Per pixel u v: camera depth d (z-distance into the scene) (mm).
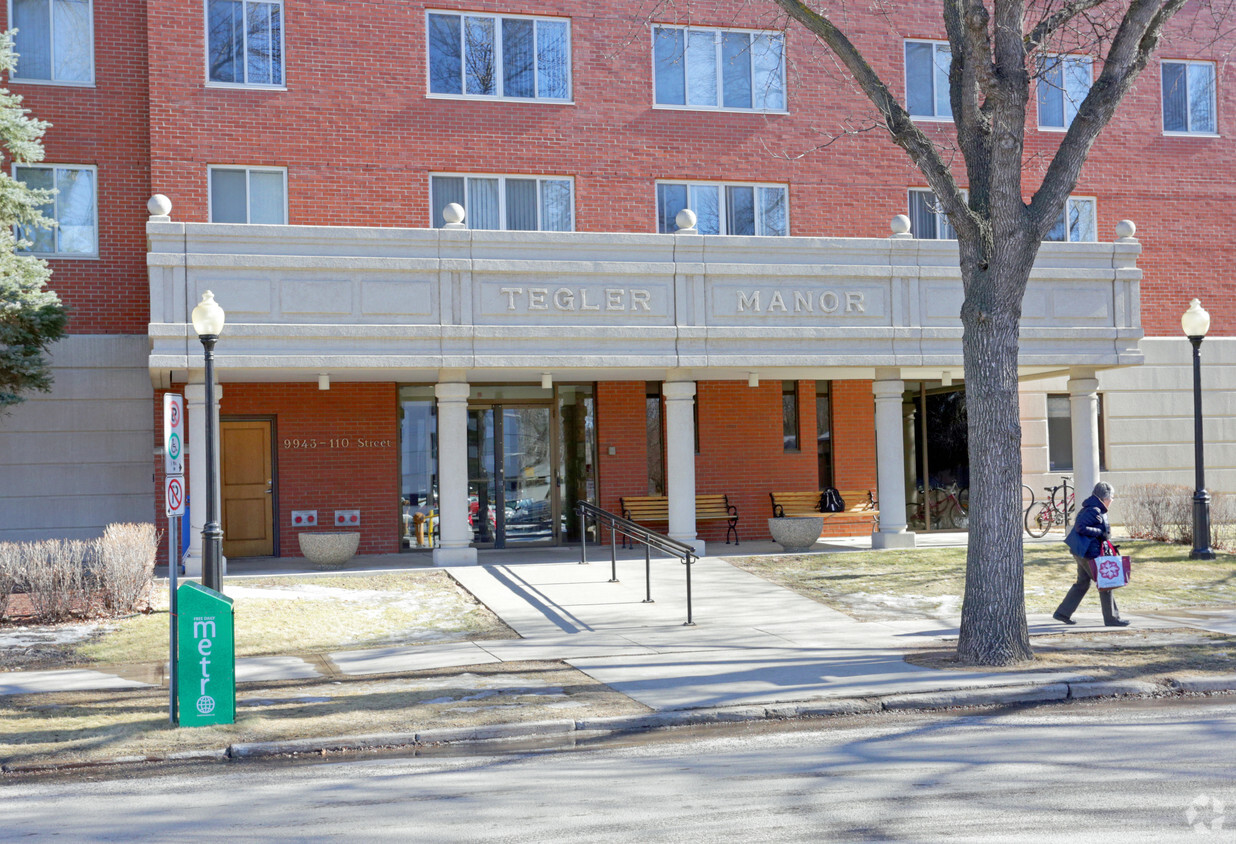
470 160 21375
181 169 19906
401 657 12500
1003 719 9383
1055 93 24906
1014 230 11711
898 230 20219
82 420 20203
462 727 9062
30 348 17344
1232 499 22906
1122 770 7383
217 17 20375
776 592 16609
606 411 22328
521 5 21781
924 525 24422
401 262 17688
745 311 19156
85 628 14055
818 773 7555
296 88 20531
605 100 22141
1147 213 25281
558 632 13938
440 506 18750
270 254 17188
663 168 22344
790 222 22969
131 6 20906
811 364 19297
